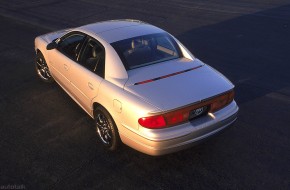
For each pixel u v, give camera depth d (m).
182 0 15.75
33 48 9.33
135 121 3.94
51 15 13.06
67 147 4.82
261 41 10.02
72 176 4.22
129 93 4.09
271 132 5.26
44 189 3.99
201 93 4.06
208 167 4.41
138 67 4.48
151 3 15.14
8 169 4.34
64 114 5.74
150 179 4.18
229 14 13.17
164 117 3.81
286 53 8.99
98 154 4.66
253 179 4.20
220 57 8.74
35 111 5.84
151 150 3.91
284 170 4.38
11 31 11.02
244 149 4.81
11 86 6.84
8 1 15.48
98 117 4.74
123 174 4.27
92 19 12.50
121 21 5.70
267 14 13.10
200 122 4.06
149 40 4.91
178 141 3.91
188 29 11.30
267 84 7.04
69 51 5.53
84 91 4.99
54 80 6.84
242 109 5.98
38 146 4.85
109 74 4.46
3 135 5.11
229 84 4.42
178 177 4.22
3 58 8.52
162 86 4.12
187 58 4.85
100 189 4.01
